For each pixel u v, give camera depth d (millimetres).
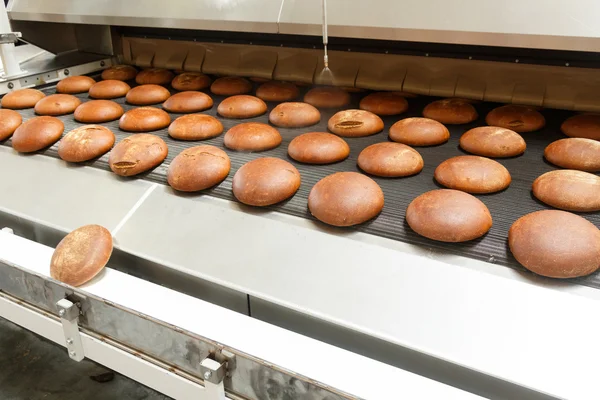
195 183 1233
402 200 1173
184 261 1095
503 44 1197
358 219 1062
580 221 948
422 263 965
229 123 1673
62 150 1442
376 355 896
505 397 789
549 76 1549
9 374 1719
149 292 987
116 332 980
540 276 906
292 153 1386
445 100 1661
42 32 2248
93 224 1195
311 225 1100
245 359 815
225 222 1157
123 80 2145
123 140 1416
